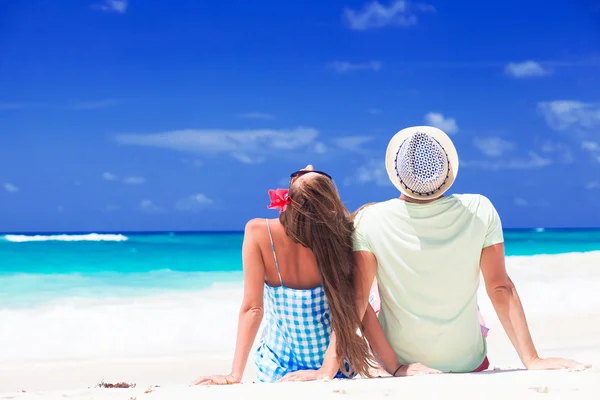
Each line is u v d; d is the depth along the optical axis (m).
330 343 3.76
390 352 3.86
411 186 3.68
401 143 3.89
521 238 39.44
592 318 7.82
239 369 3.71
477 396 2.81
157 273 14.94
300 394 2.94
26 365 6.04
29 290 11.61
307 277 3.89
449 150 3.85
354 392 2.94
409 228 3.71
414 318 3.80
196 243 32.09
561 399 2.73
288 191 3.81
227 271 15.52
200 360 6.27
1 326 8.08
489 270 3.80
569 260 15.34
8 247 26.38
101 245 29.34
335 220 3.75
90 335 7.59
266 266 3.90
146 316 8.77
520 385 3.00
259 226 3.87
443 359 3.86
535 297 9.71
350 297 3.73
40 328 7.98
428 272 3.73
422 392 2.92
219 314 8.93
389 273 3.78
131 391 3.14
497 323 7.72
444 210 3.68
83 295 10.91
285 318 3.93
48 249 24.94
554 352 5.93
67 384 5.27
